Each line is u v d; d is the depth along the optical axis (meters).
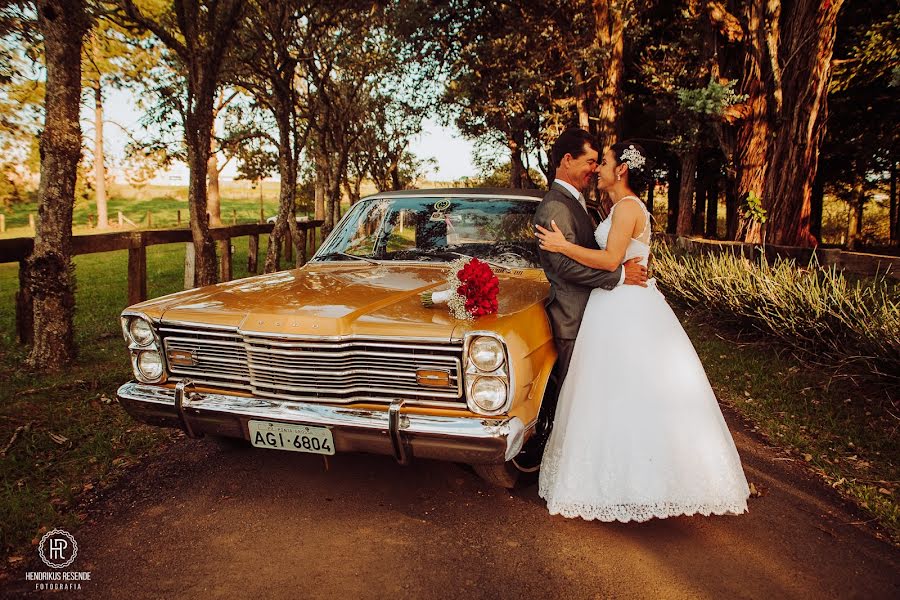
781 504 3.22
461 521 2.99
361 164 22.03
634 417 2.82
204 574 2.54
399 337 2.69
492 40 14.04
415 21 13.52
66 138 5.23
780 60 10.36
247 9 9.96
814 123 10.16
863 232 34.03
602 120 13.28
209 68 7.16
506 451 2.63
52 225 5.27
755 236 10.48
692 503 2.79
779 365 5.82
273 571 2.56
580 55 12.81
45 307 5.31
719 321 7.35
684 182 18.38
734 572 2.58
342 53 13.62
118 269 14.26
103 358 5.82
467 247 3.99
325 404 2.82
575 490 2.83
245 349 2.92
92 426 4.19
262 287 3.39
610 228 3.00
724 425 2.99
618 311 2.94
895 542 2.86
